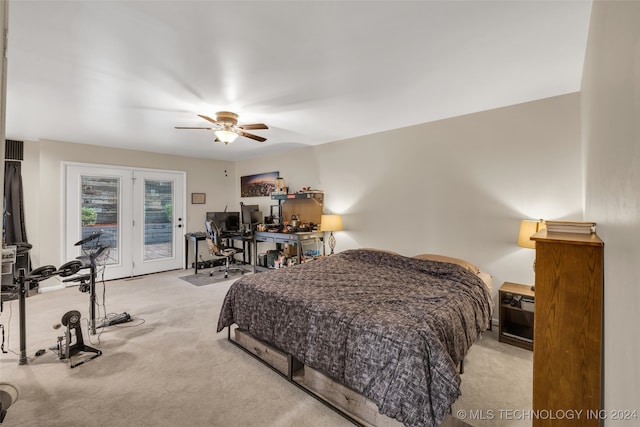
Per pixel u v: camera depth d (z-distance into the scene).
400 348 1.58
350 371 1.74
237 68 2.13
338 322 1.86
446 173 3.37
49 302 3.73
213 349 2.57
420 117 3.31
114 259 4.84
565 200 2.64
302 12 1.55
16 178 4.06
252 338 2.47
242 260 6.28
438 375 1.50
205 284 4.60
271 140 4.45
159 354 2.48
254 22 1.62
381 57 2.01
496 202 3.04
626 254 0.78
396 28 1.69
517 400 1.91
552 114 2.70
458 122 3.26
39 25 1.62
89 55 1.93
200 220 5.90
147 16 1.56
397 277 2.69
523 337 2.63
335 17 1.59
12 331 2.91
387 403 1.54
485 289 2.58
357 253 3.43
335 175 4.51
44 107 2.87
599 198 1.33
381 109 3.03
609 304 1.03
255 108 2.95
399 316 1.81
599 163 1.32
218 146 4.79
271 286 2.45
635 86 0.69
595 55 1.42
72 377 2.15
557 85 2.46
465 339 1.96
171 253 5.54
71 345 2.44
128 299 3.88
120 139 4.24
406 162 3.70
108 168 4.74
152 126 3.55
